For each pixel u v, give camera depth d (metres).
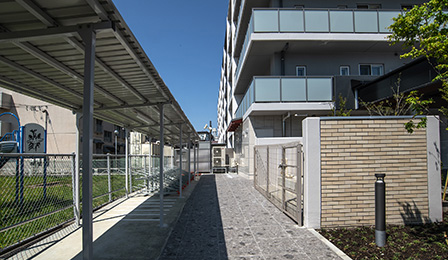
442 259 3.67
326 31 12.70
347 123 5.43
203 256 4.09
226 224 5.83
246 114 15.28
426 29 4.71
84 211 2.78
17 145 8.82
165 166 15.30
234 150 25.53
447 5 4.64
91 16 2.57
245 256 4.05
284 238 4.82
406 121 5.50
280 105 12.78
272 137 14.59
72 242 4.70
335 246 4.39
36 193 6.88
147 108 6.28
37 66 3.47
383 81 9.86
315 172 5.36
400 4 14.57
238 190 10.98
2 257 4.03
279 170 7.50
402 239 4.49
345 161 5.39
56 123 23.28
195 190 11.30
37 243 4.66
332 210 5.35
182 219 6.35
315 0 14.28
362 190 5.38
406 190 5.40
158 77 4.23
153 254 4.19
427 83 7.24
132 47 3.19
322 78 12.83
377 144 5.43
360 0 14.44
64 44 2.94
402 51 14.30
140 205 8.12
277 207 7.43
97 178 12.70
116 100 5.29
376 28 12.83
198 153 21.83
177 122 8.84
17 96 23.73
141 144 26.95
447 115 5.64
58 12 2.50
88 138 2.75
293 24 12.72
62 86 4.27
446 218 5.58
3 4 2.30
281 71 14.00
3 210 5.82
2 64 3.25
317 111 13.08
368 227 5.28
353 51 14.24
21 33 2.62
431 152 5.47
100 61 3.47
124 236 5.11
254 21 12.70
